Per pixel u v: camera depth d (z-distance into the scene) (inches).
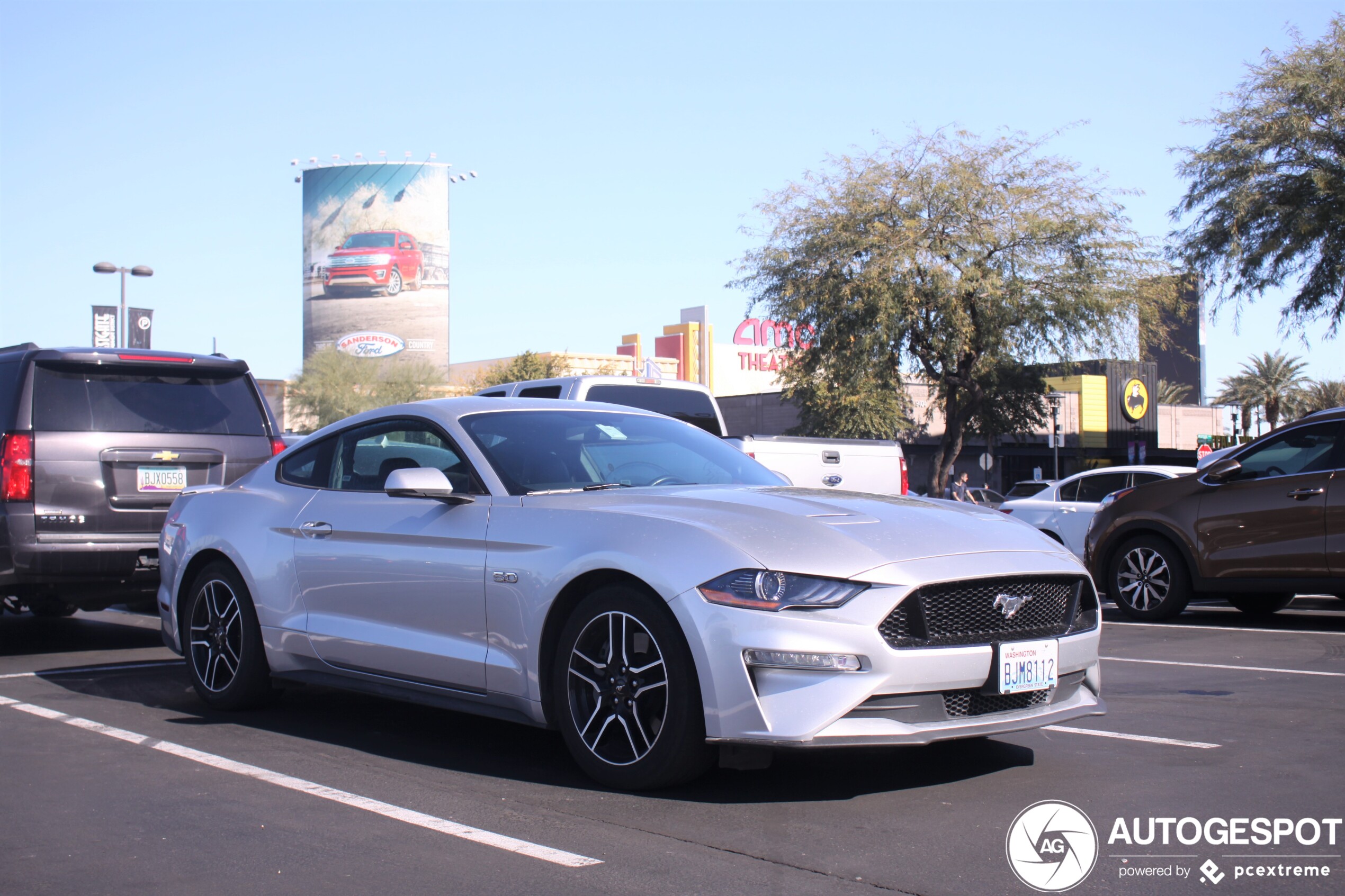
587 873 133.7
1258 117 870.4
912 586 157.0
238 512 234.1
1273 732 207.6
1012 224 1162.0
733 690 154.3
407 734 211.9
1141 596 390.3
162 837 148.3
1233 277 885.8
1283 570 354.0
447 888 129.1
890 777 176.1
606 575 170.7
